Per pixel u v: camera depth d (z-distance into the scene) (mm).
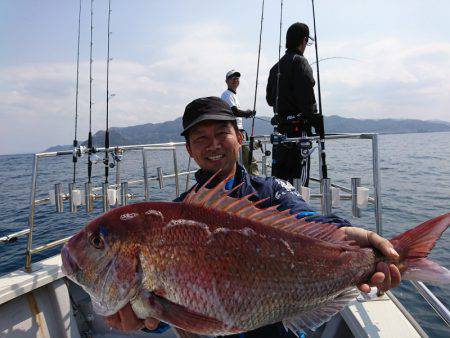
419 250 1853
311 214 2037
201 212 1641
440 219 1860
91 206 4176
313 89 4688
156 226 1592
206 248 1595
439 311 1933
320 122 3889
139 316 1573
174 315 1543
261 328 1908
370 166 20578
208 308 1573
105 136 4812
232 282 1604
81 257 1583
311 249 1752
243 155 5754
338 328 2781
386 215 9602
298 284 1703
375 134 3279
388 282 1835
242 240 1643
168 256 1568
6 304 2947
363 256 1829
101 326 3527
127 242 1566
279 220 1742
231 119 2125
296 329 1708
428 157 31188
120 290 1558
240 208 1692
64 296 3268
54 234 9352
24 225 10633
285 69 4773
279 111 4934
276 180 2297
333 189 3553
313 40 4449
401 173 18906
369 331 2332
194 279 1570
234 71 6434
